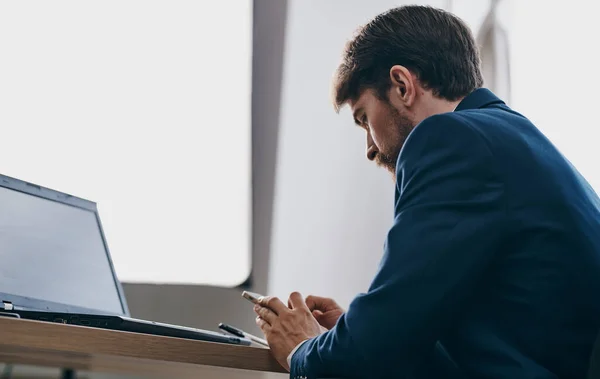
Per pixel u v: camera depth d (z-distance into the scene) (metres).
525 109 2.54
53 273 1.69
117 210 2.91
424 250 1.19
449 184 1.23
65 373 2.50
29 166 2.88
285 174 2.71
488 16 2.62
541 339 1.18
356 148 2.69
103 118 2.94
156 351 1.21
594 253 1.23
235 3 2.88
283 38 2.74
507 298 1.21
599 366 1.07
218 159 2.84
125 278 2.84
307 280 2.63
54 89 2.93
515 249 1.22
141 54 2.95
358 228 2.64
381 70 1.49
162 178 2.90
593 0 2.48
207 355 1.28
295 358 1.30
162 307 2.75
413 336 1.17
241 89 2.85
